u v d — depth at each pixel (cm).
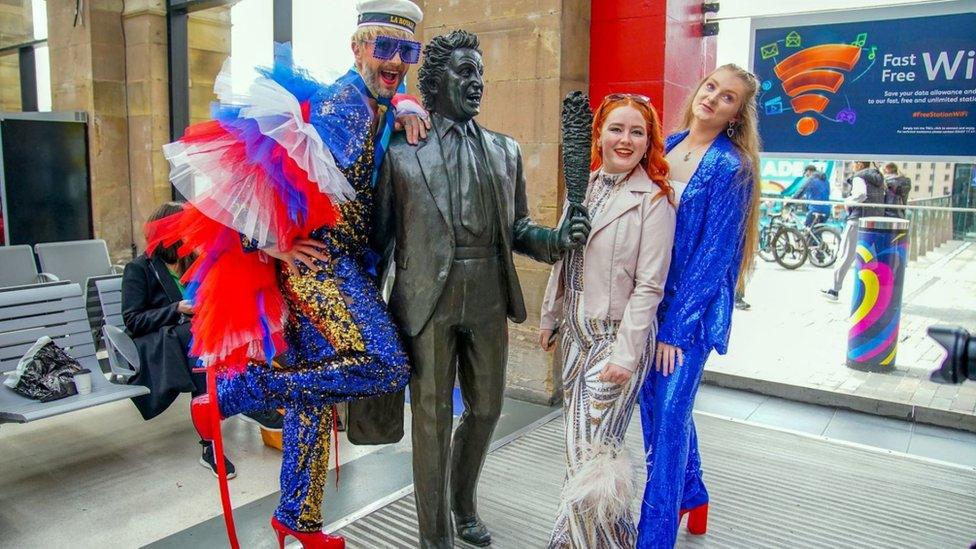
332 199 211
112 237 647
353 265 226
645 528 234
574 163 222
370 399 247
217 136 200
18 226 601
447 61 219
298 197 203
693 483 265
